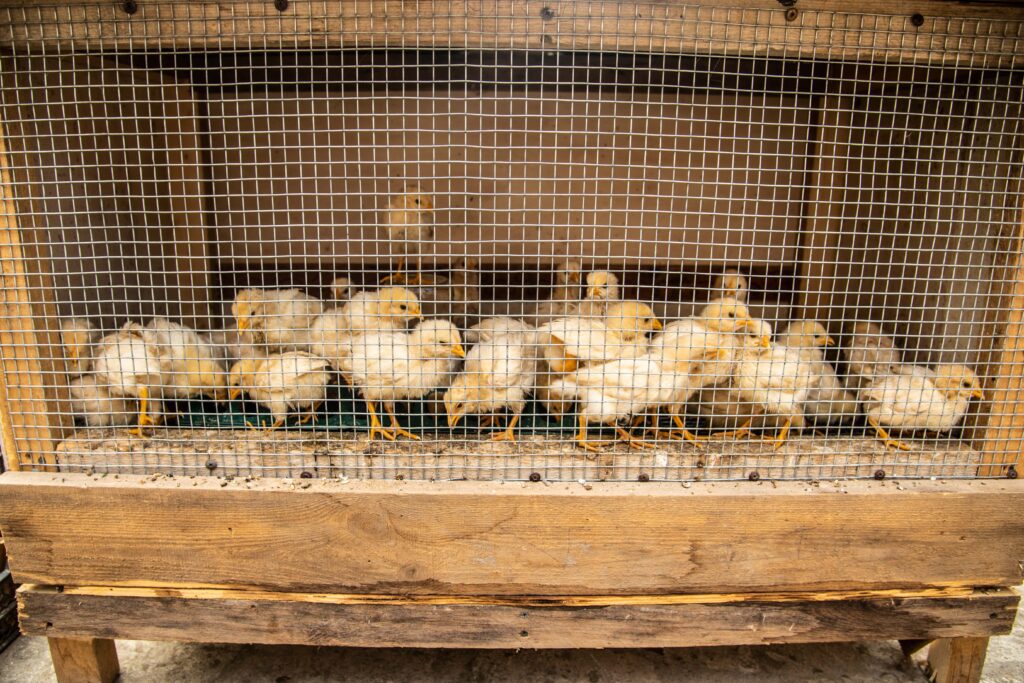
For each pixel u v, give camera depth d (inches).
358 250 51.9
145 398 33.9
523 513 27.7
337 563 28.3
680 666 33.2
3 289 28.8
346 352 35.6
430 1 26.2
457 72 41.2
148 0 26.6
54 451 30.0
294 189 50.8
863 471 30.4
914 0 27.4
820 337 41.3
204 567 28.5
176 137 46.3
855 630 29.6
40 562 28.7
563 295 44.9
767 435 37.3
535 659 33.5
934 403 33.2
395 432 33.6
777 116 49.6
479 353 34.2
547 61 36.7
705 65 37.6
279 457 30.1
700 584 28.6
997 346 30.5
